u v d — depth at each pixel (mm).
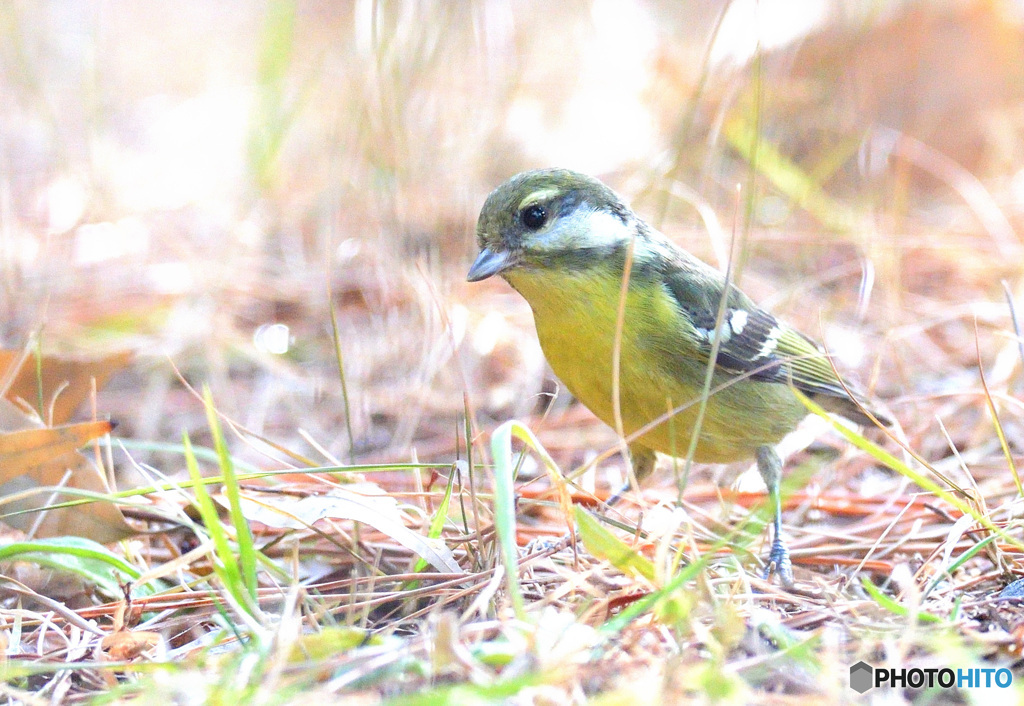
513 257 8250
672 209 13656
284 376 11680
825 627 5848
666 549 6254
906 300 12570
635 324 8227
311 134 16094
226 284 13008
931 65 16344
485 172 15000
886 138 15688
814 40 15516
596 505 8586
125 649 6121
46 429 7574
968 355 11555
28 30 17656
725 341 8680
